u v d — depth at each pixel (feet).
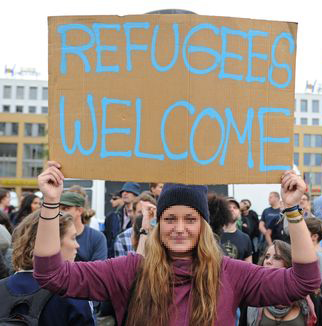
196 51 7.24
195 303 6.79
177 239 7.12
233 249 16.12
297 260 6.84
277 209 27.07
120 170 7.27
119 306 7.24
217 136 7.22
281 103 7.48
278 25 7.52
